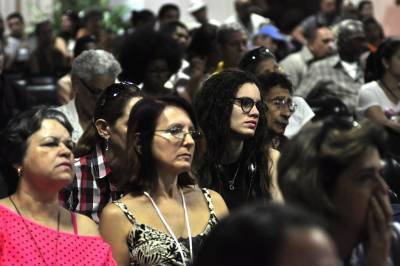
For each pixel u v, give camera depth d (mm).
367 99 12672
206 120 8305
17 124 6965
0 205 6898
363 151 5074
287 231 3598
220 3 27469
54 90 16719
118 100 8289
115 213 7125
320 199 5090
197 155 7578
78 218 7105
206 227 7309
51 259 6789
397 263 5617
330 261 3564
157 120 7230
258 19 21531
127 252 7078
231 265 3674
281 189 5238
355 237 5195
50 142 6906
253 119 8250
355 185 5090
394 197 8648
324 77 15297
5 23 30641
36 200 6938
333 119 5246
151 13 21406
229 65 14250
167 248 6984
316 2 23844
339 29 15445
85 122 10391
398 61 12492
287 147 5285
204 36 14398
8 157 6969
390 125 12148
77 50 15078
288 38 19859
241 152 8344
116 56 14234
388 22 23406
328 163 5094
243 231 3668
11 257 6727
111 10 26609
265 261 3594
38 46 20656
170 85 13570
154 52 12883
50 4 30641
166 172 7258
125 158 7500
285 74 9320
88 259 6879
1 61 14211
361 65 15477
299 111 10633
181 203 7359
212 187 8234
